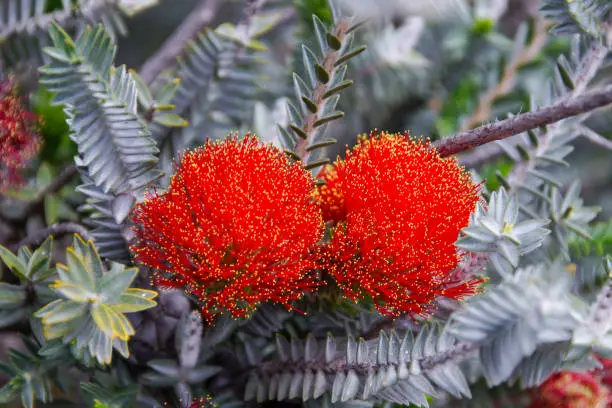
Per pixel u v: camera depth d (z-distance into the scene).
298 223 0.32
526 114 0.33
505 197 0.32
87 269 0.31
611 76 0.38
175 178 0.33
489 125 0.33
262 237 0.31
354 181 0.33
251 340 0.35
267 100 0.42
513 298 0.29
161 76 0.39
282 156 0.33
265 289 0.32
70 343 0.32
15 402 0.37
